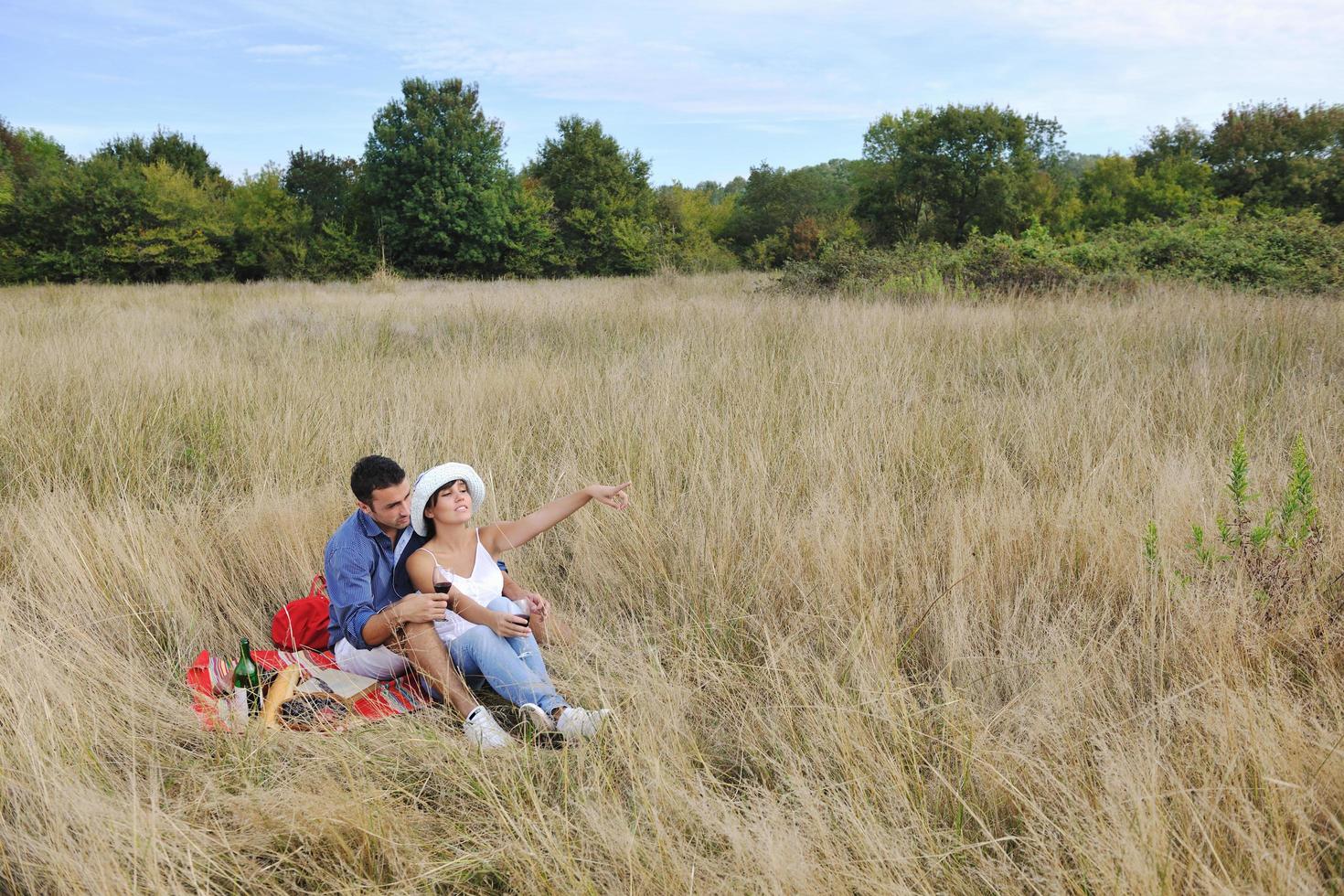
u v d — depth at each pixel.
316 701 3.32
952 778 2.70
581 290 18.05
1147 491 4.63
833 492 4.82
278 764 2.88
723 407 6.46
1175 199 36.47
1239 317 8.59
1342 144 36.44
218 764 2.89
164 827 2.48
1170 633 3.30
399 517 3.49
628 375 7.59
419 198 35.69
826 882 2.25
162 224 31.98
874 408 6.10
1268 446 5.11
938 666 3.33
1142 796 2.31
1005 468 5.03
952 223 40.81
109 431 6.02
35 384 7.16
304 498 5.04
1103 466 4.78
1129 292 12.42
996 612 3.65
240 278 34.12
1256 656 3.00
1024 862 2.34
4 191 31.16
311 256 34.28
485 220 36.78
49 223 30.89
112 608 3.90
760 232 56.28
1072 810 2.37
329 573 3.52
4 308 14.23
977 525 4.23
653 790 2.60
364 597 3.46
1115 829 2.25
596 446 5.85
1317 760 2.42
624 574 4.32
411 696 3.37
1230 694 2.65
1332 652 2.98
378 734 3.08
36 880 2.40
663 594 4.11
